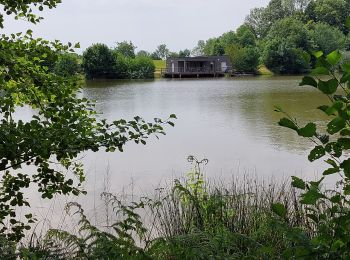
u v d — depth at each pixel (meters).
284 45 71.69
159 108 23.69
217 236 2.99
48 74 3.29
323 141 1.52
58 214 6.16
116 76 63.47
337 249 1.56
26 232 5.23
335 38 70.69
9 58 3.08
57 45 3.38
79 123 3.17
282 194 5.07
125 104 25.84
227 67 72.38
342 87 1.46
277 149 11.98
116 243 2.39
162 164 10.24
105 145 3.16
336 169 1.53
